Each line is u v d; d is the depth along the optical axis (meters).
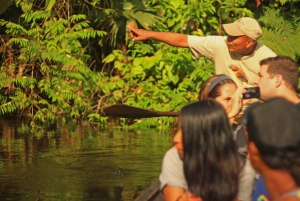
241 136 6.95
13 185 11.25
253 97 7.09
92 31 19.12
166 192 5.47
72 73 19.08
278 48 19.20
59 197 10.55
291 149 3.83
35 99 19.47
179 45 9.84
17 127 17.59
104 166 12.73
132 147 14.85
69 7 20.38
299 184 3.82
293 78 6.95
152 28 20.06
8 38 19.81
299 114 3.91
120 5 20.17
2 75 19.09
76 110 19.27
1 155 13.73
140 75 19.88
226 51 9.38
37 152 14.10
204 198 5.22
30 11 19.42
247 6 20.75
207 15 19.84
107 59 20.14
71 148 14.61
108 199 10.49
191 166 5.18
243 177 5.39
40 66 19.42
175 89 19.38
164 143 15.48
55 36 19.25
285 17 20.31
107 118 19.41
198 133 5.13
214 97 6.60
